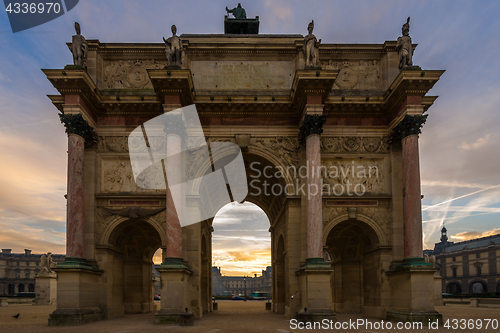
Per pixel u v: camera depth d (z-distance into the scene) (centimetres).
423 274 3053
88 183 3466
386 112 3675
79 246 3167
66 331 2527
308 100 3341
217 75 3784
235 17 4359
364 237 3834
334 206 3538
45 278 6425
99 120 3628
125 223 3556
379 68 3847
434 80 3259
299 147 3588
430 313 2973
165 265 3055
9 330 2597
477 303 5850
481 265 13225
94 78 3678
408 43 3488
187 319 2781
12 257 15875
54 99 3353
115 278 3622
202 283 4228
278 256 4356
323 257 3228
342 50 3819
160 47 3759
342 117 3684
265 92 3750
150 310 4656
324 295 3027
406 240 3250
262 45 3778
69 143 3247
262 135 3622
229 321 3134
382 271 3434
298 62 3756
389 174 3597
